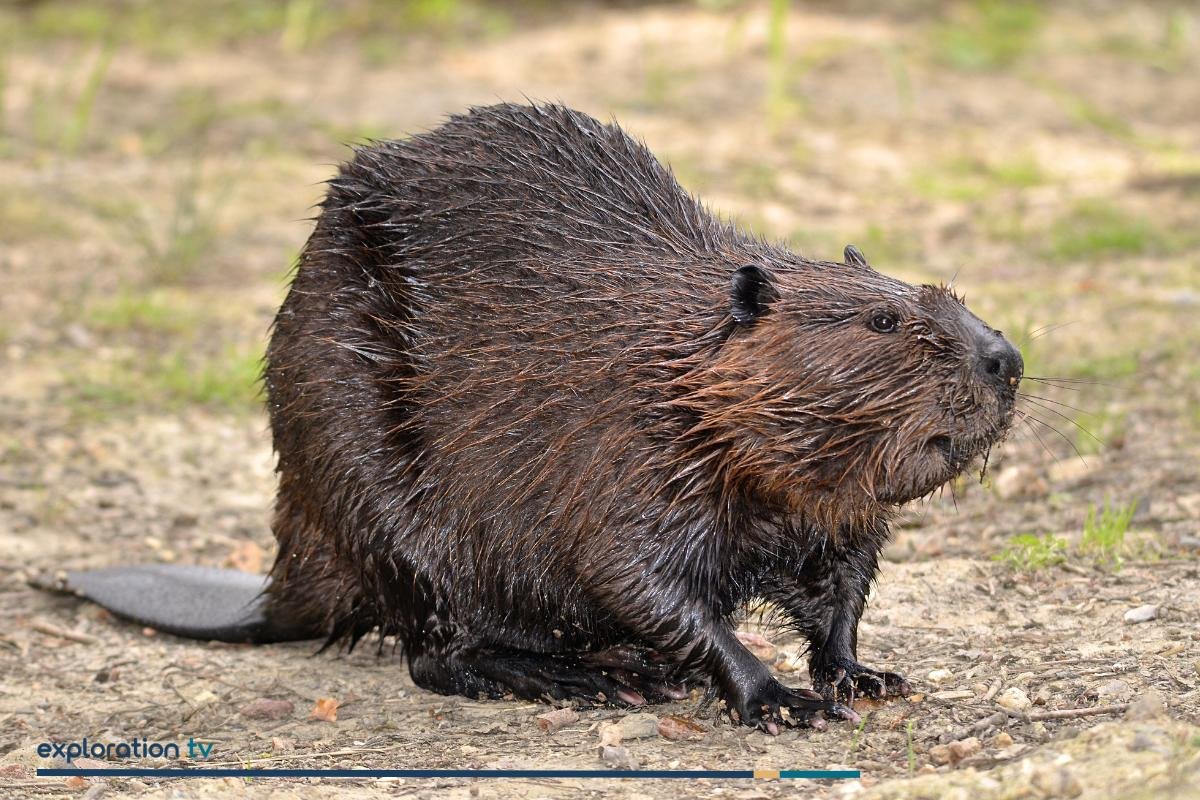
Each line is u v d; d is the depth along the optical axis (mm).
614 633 7887
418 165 8391
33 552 10594
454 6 26641
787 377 6840
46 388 13375
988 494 10750
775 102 20547
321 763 7371
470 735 7723
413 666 8367
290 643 9398
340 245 8391
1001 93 22891
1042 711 7070
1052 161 19812
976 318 6785
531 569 7723
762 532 7371
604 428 7340
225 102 21797
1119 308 14047
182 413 13062
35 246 16531
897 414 6688
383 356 8148
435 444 7949
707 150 19844
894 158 19844
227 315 15039
